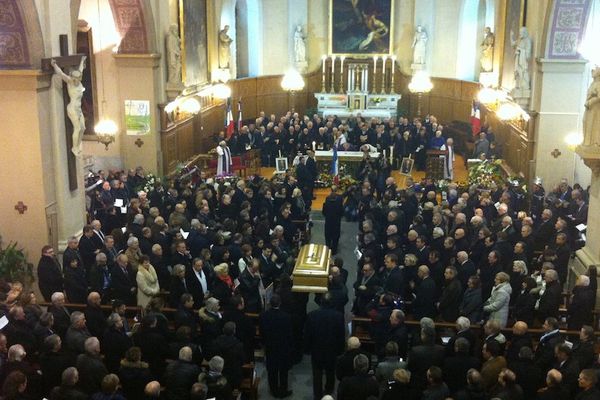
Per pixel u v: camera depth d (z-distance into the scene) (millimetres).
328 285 10914
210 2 24203
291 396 10523
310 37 30422
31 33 12383
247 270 11406
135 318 10820
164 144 20266
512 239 13391
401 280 11102
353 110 28859
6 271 12414
